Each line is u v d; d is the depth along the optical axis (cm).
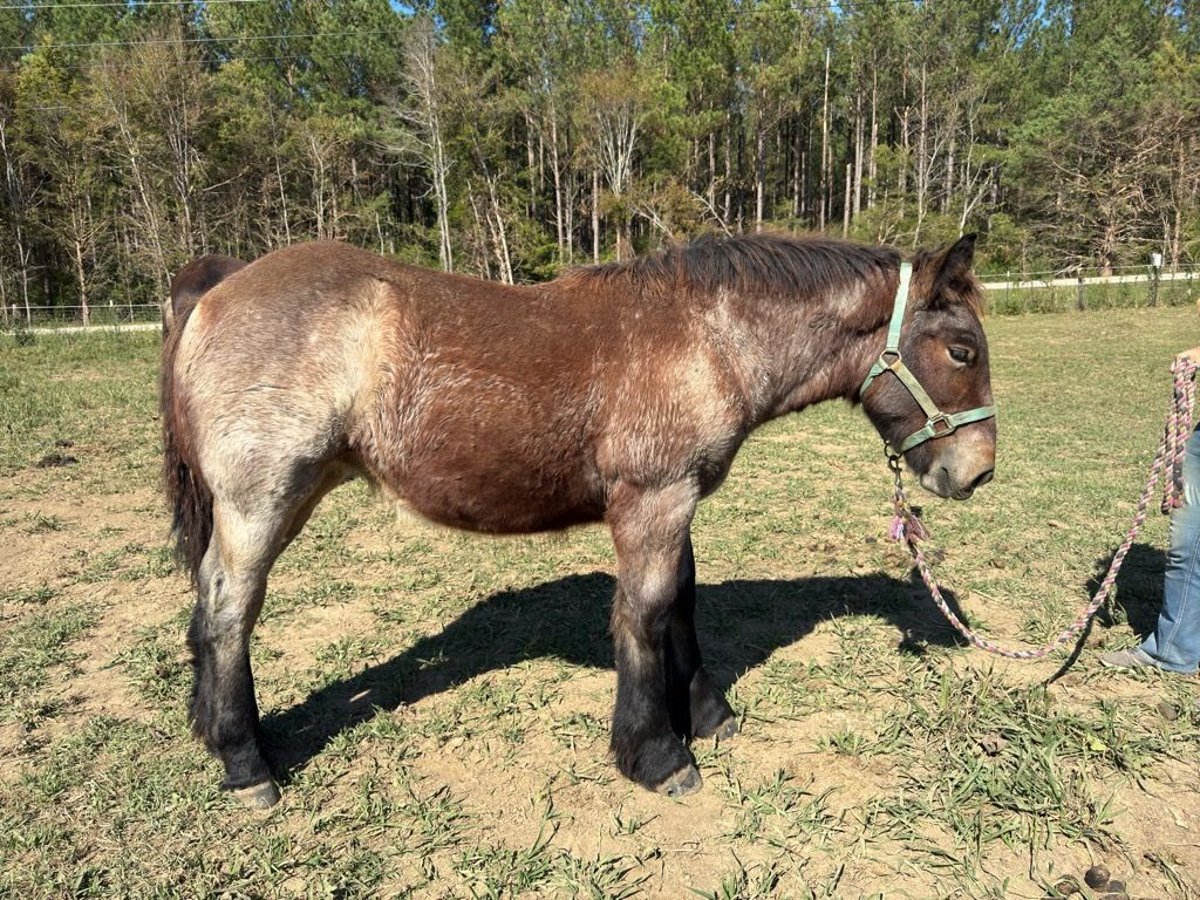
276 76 4388
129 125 3070
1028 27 5356
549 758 332
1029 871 267
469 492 303
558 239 4241
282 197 3669
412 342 290
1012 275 3206
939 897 257
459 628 445
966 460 318
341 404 286
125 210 3425
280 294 287
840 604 473
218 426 279
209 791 302
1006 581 498
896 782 312
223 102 3522
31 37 4588
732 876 264
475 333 294
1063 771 312
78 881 257
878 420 337
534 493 307
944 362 315
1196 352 351
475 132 3734
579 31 3891
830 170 5038
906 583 501
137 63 3075
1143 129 3675
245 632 299
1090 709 358
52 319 2577
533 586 507
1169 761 321
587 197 4294
